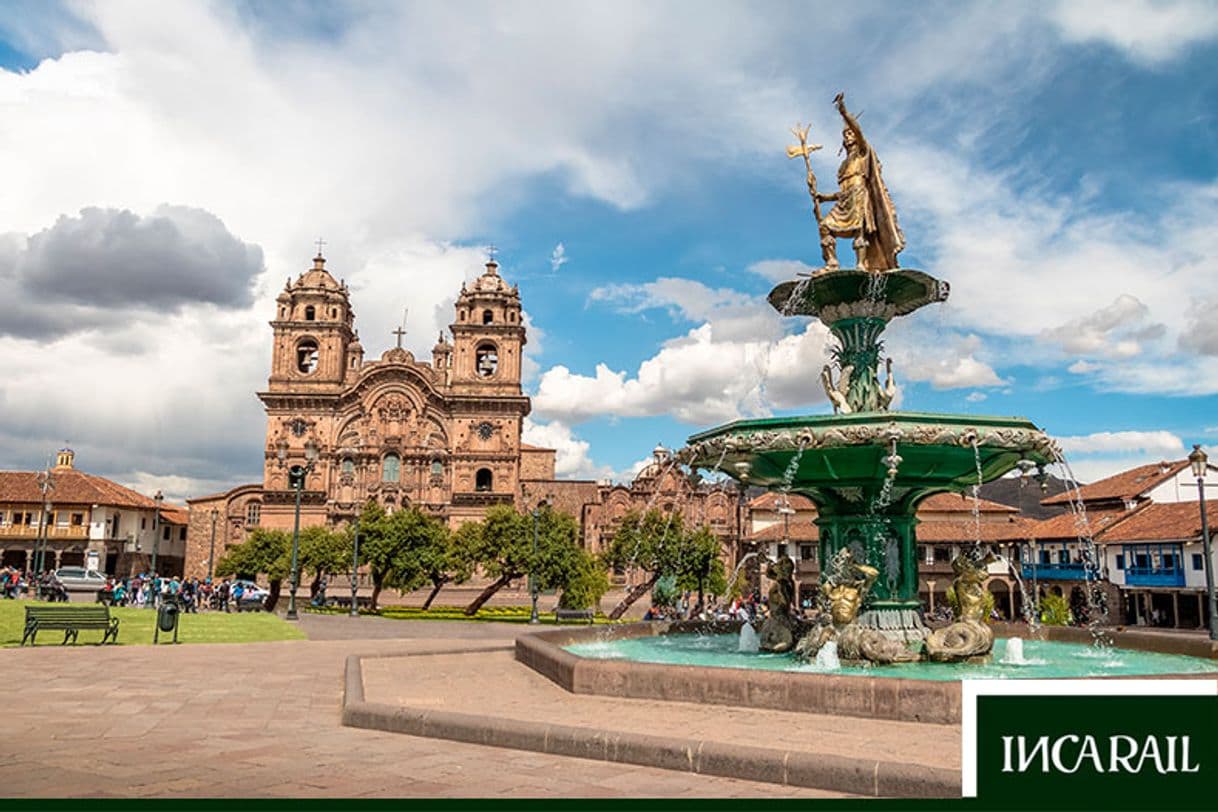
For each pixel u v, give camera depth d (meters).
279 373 83.38
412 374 83.00
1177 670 12.35
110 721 10.23
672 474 82.75
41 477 68.12
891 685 9.30
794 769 7.14
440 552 57.44
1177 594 48.22
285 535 67.19
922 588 57.03
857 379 14.87
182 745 8.77
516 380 84.12
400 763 7.94
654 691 10.68
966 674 11.98
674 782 7.26
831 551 14.58
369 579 79.38
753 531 75.00
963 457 12.89
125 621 32.38
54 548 80.31
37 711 10.95
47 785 7.04
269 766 7.82
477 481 82.88
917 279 14.37
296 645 21.08
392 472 82.50
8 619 28.98
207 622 33.12
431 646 20.83
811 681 9.71
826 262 14.91
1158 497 57.47
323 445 81.75
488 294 85.62
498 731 8.69
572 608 54.03
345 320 86.25
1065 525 55.91
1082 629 16.53
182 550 97.31
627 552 59.69
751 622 17.88
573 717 9.61
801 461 13.20
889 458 12.14
